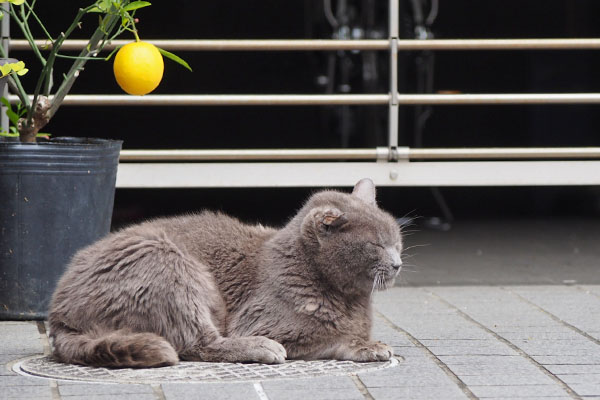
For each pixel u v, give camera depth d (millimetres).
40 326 5594
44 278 5707
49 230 5684
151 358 4422
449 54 14188
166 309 4570
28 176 5637
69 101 7086
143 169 7238
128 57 5289
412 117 12336
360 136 12328
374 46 7348
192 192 12305
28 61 12062
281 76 14422
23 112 6070
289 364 4609
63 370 4469
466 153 7375
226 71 14312
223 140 14156
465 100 7387
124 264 4582
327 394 4074
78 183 5715
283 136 14164
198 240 4918
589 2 14078
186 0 14219
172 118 13938
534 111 13930
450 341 5180
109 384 4215
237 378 4324
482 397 4074
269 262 4789
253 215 10773
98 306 4582
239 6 14297
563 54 13938
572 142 13789
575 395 4117
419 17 10562
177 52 14109
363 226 4645
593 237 9609
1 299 5715
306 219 4695
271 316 4699
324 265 4648
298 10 14312
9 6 6387
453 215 11141
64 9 12945
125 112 13844
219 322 4777
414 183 7414
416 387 4215
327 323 4688
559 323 5672
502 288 6918
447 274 7598
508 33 14328
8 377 4363
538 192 12547
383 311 6059
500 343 5133
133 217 10367
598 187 12445
